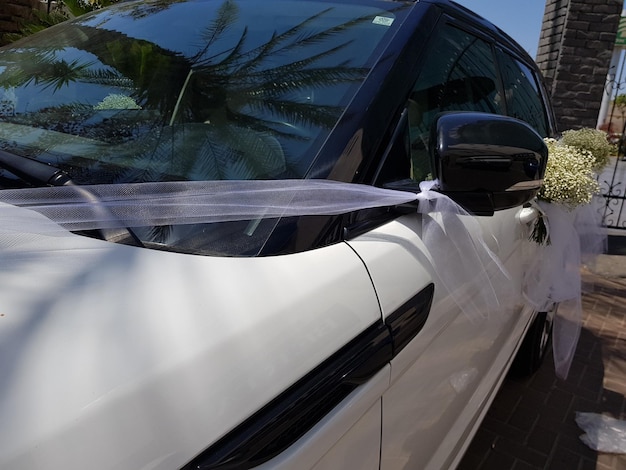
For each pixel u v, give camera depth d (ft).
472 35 7.19
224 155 4.54
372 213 4.52
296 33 5.68
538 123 10.69
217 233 3.57
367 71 5.06
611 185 21.80
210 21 6.16
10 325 2.50
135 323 2.67
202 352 2.70
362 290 3.83
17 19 18.97
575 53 22.70
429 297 4.56
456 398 5.92
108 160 4.45
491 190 4.63
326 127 4.58
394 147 4.89
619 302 16.08
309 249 3.77
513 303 7.69
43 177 3.93
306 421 3.09
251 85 5.20
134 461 2.30
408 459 4.76
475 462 8.75
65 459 2.13
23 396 2.20
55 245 3.19
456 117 4.72
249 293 3.15
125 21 6.59
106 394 2.34
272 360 2.98
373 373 3.72
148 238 3.45
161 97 5.36
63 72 5.87
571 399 10.73
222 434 2.63
